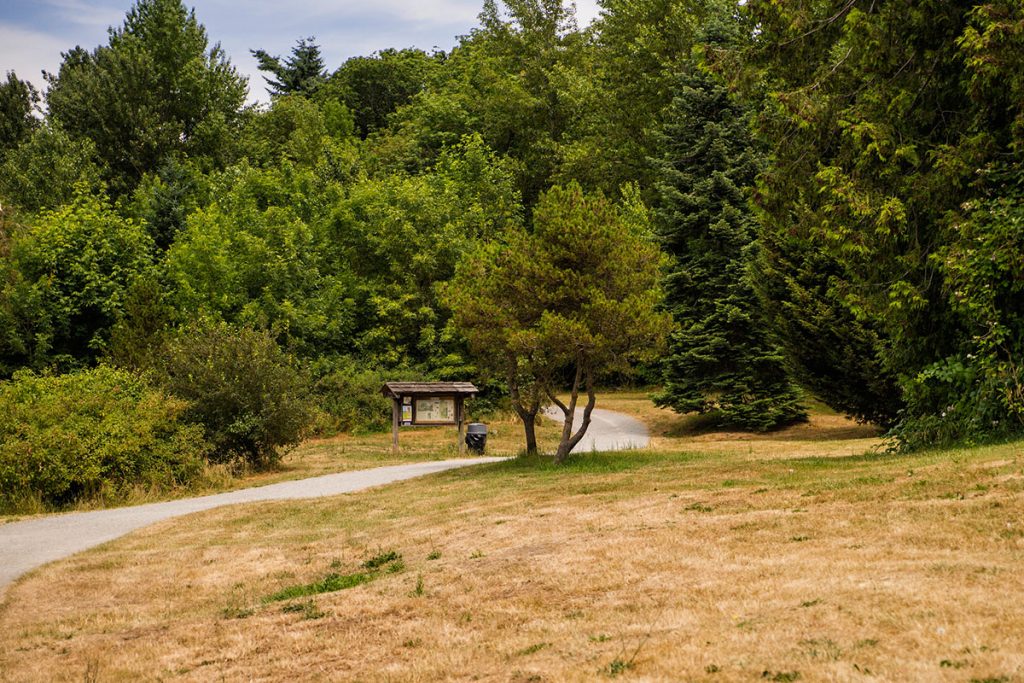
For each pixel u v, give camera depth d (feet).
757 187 57.98
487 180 147.13
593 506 41.55
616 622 22.13
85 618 30.55
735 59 57.62
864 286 54.75
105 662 24.99
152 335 96.63
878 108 52.70
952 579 21.39
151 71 185.06
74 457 61.62
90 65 187.73
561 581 27.20
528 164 175.42
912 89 52.49
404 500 52.90
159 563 39.06
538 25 184.14
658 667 18.10
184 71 190.39
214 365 81.10
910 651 16.99
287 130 222.89
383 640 23.79
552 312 62.54
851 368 81.92
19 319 111.86
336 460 87.15
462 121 186.60
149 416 69.62
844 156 53.93
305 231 129.49
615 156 163.53
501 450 94.73
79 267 115.65
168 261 123.24
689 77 111.34
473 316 63.93
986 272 45.52
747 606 21.58
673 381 107.76
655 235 110.01
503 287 64.49
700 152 109.40
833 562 24.68
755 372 102.12
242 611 29.55
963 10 49.83
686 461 61.11
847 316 80.43
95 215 121.80
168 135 179.83
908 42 52.29
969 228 45.96
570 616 23.44
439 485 59.11
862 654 17.13
